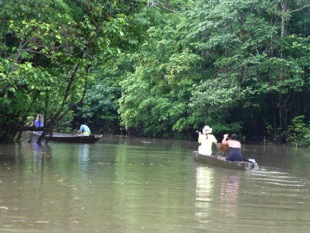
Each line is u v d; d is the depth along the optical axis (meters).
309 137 30.12
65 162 15.40
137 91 36.50
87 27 15.12
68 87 20.73
